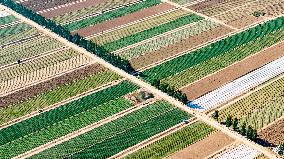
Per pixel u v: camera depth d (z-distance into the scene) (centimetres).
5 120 9725
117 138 9000
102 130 9244
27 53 12244
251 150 8525
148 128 9200
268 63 11181
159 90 10281
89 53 11994
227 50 11806
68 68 11456
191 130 9075
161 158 8450
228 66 11125
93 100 10156
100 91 10456
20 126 9519
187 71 11019
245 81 10538
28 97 10444
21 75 11306
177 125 9231
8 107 10131
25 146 8969
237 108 9656
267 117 9350
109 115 9650
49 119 9662
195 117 9419
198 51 11844
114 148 8762
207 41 12306
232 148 8594
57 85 10806
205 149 8606
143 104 9888
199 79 10688
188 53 11788
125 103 9969
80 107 9962
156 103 9888
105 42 12562
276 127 9062
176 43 12306
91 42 12106
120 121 9450
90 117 9638
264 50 11725
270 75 10712
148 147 8731
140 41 12519
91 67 11412
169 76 10869
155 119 9438
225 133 8944
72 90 10588
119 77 10925
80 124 9456
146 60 11581
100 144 8881
